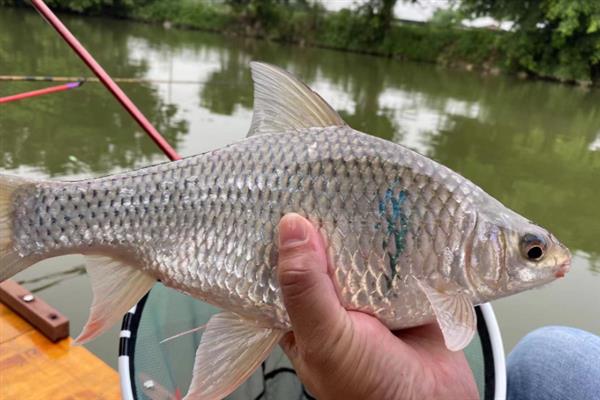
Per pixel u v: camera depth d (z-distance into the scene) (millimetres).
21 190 230
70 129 1320
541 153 1668
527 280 224
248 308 220
